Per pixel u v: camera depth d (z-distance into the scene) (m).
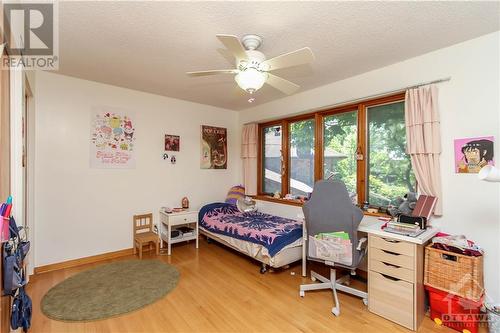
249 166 4.29
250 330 1.88
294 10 1.68
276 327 1.91
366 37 2.05
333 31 1.95
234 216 3.75
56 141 2.92
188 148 4.06
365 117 2.89
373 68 2.69
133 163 3.49
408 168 2.58
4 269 1.35
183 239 3.66
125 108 3.41
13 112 1.73
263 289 2.49
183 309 2.13
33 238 2.75
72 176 3.03
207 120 4.30
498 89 1.98
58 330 1.86
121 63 2.57
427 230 2.11
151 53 2.33
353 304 2.25
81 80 3.07
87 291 2.41
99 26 1.88
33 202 2.75
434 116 2.24
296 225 3.18
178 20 1.80
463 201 2.14
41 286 2.50
